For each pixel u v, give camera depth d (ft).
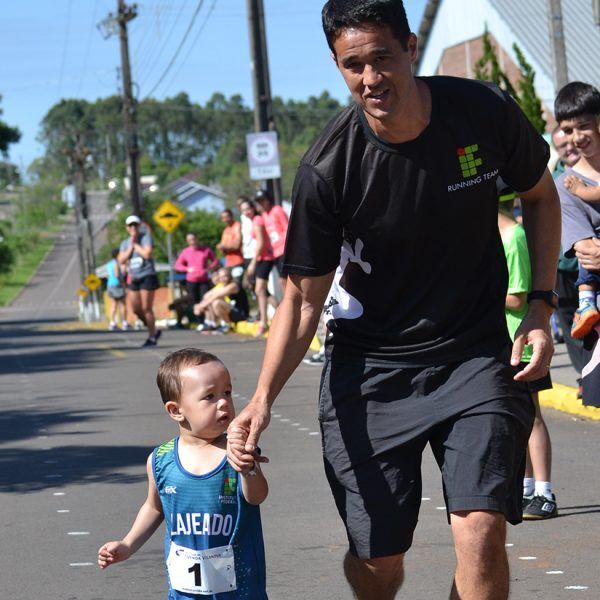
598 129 31.04
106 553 19.99
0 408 63.26
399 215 19.10
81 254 434.71
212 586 19.49
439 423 19.36
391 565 19.76
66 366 87.40
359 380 19.92
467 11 176.14
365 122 18.93
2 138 342.23
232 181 521.65
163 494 19.81
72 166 427.33
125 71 212.43
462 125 18.97
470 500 18.53
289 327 19.77
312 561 29.63
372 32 17.92
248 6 120.98
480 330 19.77
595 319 29.76
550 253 20.49
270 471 41.68
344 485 19.89
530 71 88.22
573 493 36.09
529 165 19.94
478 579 18.44
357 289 19.93
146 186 553.23
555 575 27.37
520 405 19.52
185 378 19.63
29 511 36.86
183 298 134.31
